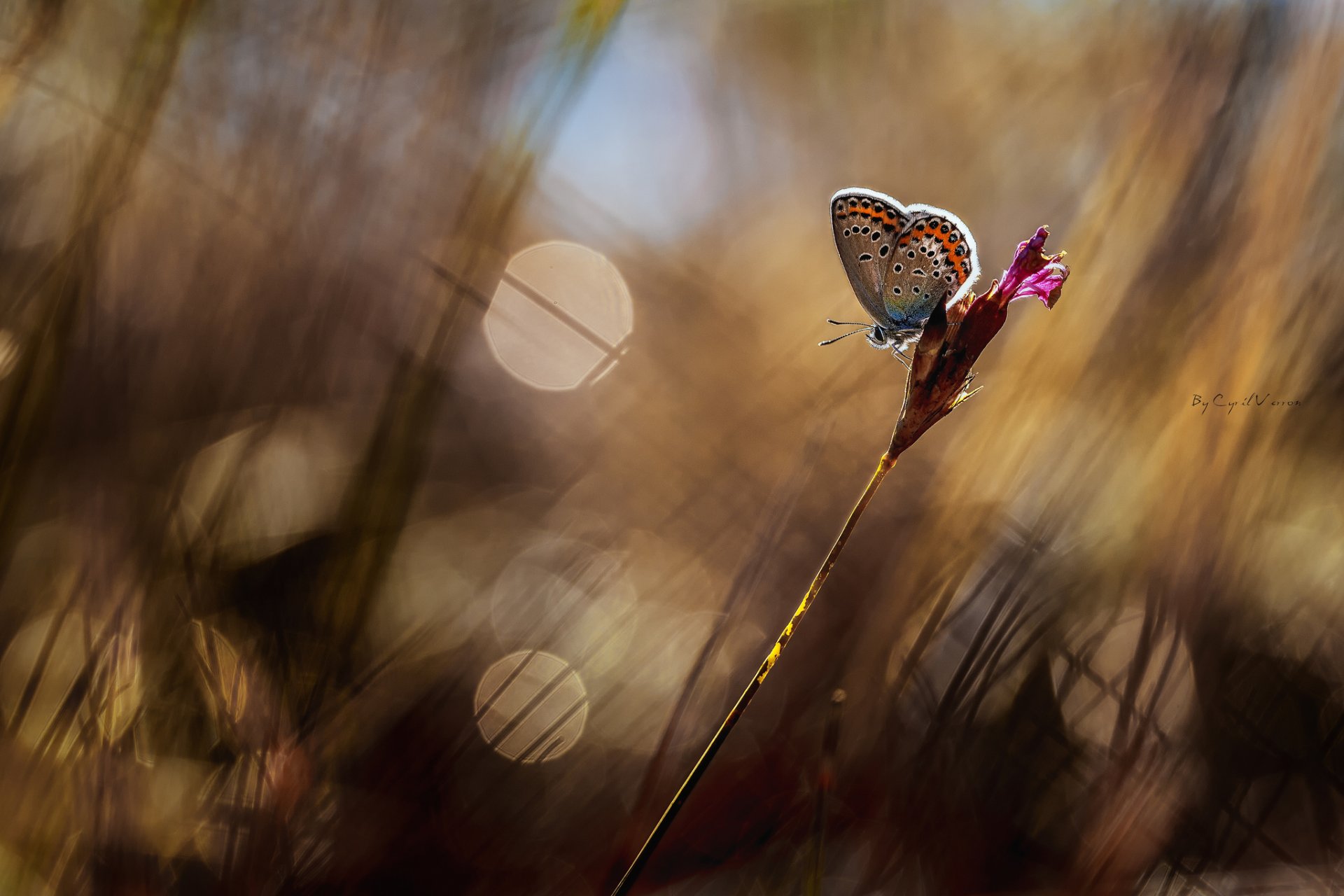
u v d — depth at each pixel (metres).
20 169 0.43
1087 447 0.43
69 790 0.40
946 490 0.44
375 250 0.44
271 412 0.43
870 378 0.50
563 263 0.56
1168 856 0.41
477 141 0.45
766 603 0.46
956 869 0.41
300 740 0.41
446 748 0.42
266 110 0.44
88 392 0.43
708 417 0.51
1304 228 0.43
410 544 0.47
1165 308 0.43
